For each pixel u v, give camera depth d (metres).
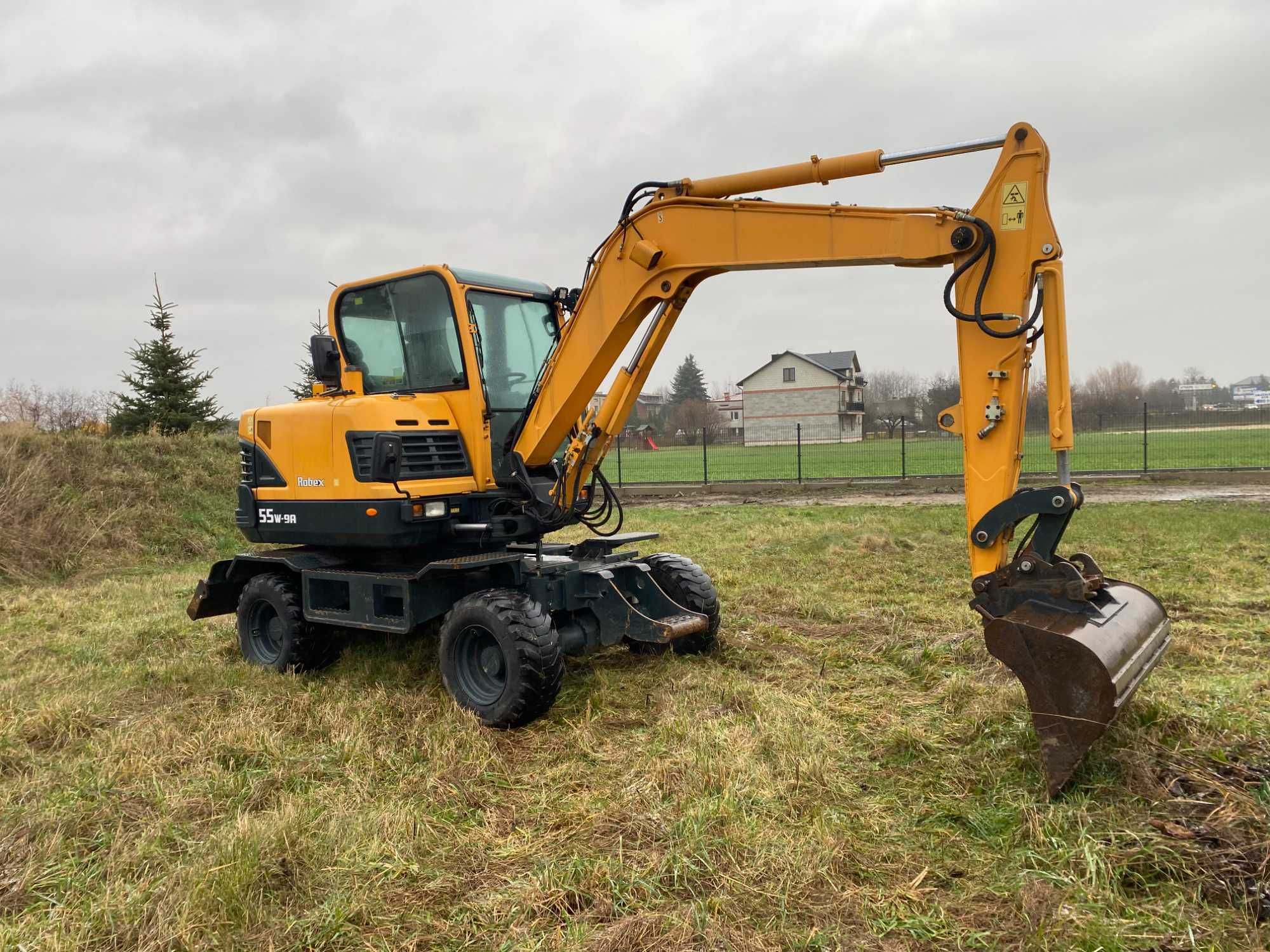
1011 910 2.93
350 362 6.46
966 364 4.09
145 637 7.43
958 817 3.59
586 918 2.99
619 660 6.22
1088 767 3.77
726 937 2.82
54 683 6.00
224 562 6.80
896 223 4.24
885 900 3.02
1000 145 3.99
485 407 5.80
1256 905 2.83
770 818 3.59
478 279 5.85
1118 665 3.62
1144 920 2.80
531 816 3.80
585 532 13.28
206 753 4.56
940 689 5.15
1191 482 17.42
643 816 3.66
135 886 3.24
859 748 4.36
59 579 11.20
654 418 63.09
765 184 4.65
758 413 60.22
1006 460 4.02
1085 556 4.19
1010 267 3.96
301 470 6.06
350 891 3.19
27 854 3.51
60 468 13.13
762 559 10.13
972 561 4.09
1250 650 5.79
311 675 6.16
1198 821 3.31
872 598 7.87
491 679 5.12
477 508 5.82
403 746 4.66
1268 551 9.48
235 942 2.90
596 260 5.30
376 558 6.38
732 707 5.01
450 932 2.96
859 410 60.41
